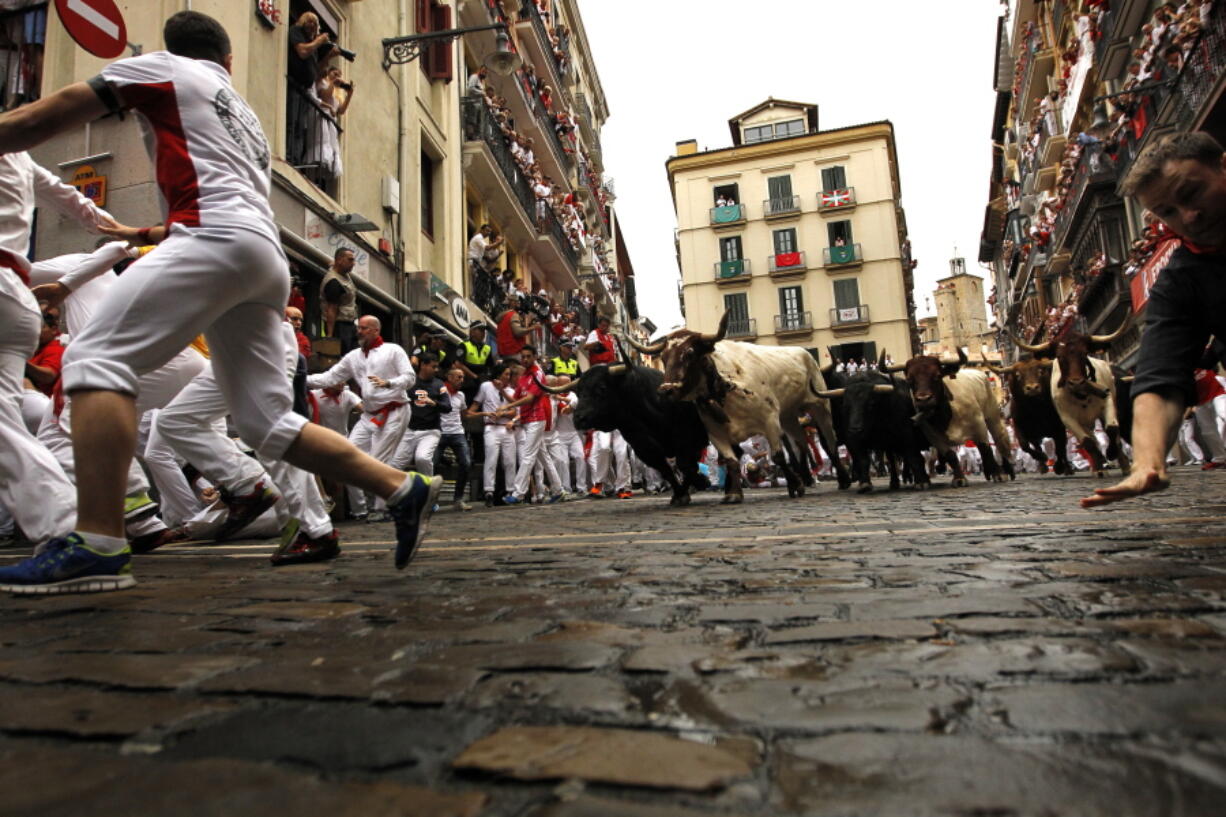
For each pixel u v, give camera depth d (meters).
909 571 2.53
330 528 3.85
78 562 2.62
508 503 11.22
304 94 10.51
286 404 2.88
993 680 1.28
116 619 2.18
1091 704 1.13
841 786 0.89
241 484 4.14
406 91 13.91
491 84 20.14
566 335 23.61
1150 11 16.22
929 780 0.89
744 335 43.69
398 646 1.73
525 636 1.79
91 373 2.54
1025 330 43.91
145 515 4.56
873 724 1.09
